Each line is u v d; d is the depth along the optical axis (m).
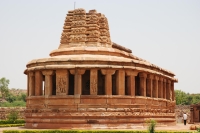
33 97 39.50
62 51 41.31
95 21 42.78
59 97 37.59
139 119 39.22
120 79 38.66
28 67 41.53
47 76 38.47
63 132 32.47
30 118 39.62
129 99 38.88
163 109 47.31
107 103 37.47
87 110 36.97
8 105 109.25
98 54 40.50
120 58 38.97
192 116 70.81
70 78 40.62
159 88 48.22
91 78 37.66
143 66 41.75
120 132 31.59
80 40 42.38
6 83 119.81
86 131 32.12
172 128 40.91
